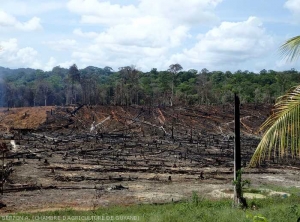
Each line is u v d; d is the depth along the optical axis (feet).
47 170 148.77
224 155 199.00
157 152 198.29
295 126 28.99
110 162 169.99
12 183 126.21
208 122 283.38
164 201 107.65
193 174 155.02
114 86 379.55
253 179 148.97
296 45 29.53
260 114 304.30
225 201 97.19
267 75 423.23
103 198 111.04
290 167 179.42
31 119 255.09
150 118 280.92
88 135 230.89
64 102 410.11
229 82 392.06
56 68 618.44
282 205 82.74
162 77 446.19
